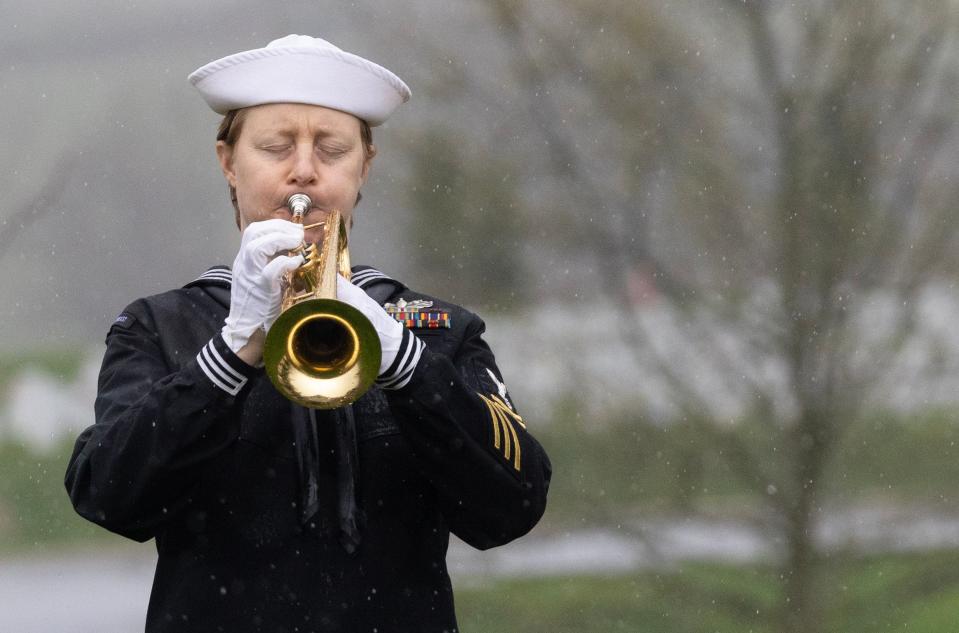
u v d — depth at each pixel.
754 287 35.06
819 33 34.31
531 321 36.50
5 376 67.62
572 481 36.44
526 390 36.50
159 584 12.35
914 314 34.62
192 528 12.23
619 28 35.62
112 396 12.43
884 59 34.22
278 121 12.74
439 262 36.91
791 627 34.94
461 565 37.91
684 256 35.66
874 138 34.31
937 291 35.19
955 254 34.62
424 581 12.53
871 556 35.38
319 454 12.35
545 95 36.16
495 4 35.94
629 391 36.03
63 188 32.81
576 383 36.09
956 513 35.66
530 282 36.94
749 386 35.06
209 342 11.75
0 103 37.03
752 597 35.69
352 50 38.12
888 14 34.19
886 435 35.38
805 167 34.44
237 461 12.26
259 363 11.73
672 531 36.41
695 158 35.44
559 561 39.66
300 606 12.10
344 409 12.49
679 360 35.31
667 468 35.78
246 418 12.39
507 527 12.64
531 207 36.41
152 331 12.86
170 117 43.22
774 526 35.34
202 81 13.00
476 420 12.16
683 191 35.53
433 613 12.49
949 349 34.81
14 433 67.44
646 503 36.38
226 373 11.60
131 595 56.50
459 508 12.72
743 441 35.38
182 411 11.55
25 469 65.88
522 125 36.41
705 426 35.25
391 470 12.50
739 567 36.44
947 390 35.03
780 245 34.59
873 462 35.62
